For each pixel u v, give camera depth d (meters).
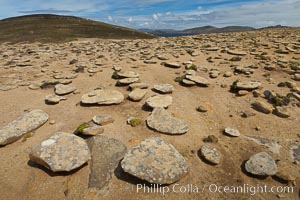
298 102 7.62
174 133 6.05
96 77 10.50
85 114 7.15
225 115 7.11
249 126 6.51
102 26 72.31
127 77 9.99
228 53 13.45
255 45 15.16
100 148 5.44
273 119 6.74
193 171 4.95
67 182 4.69
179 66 11.45
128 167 4.68
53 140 5.31
